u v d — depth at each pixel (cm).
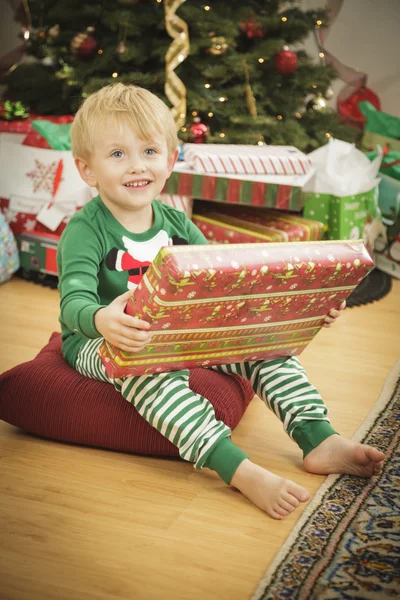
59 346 144
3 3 339
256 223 221
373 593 87
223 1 261
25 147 225
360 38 332
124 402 123
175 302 97
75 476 117
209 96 246
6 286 226
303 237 212
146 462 123
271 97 275
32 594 87
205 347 112
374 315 208
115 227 127
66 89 256
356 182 228
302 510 108
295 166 222
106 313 103
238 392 131
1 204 231
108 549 97
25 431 133
